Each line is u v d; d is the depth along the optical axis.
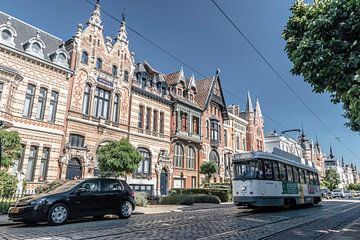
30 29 23.66
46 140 21.52
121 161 19.50
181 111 34.53
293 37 8.28
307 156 77.12
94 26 26.56
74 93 23.94
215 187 33.06
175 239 8.26
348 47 6.95
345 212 18.64
